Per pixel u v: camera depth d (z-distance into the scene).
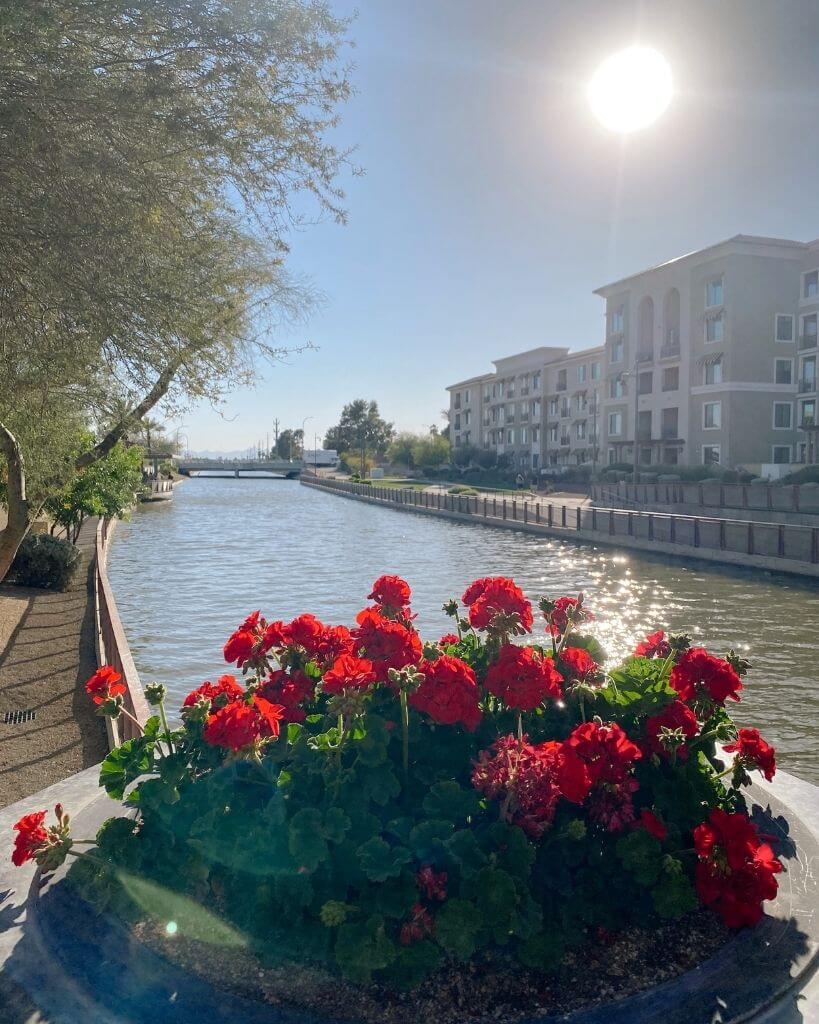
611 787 2.94
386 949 2.61
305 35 6.09
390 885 2.75
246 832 2.96
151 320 6.18
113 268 5.94
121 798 3.25
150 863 3.20
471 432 97.94
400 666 3.29
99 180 5.81
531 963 2.72
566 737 3.42
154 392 6.90
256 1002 2.64
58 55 5.48
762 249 48.72
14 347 6.38
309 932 2.74
